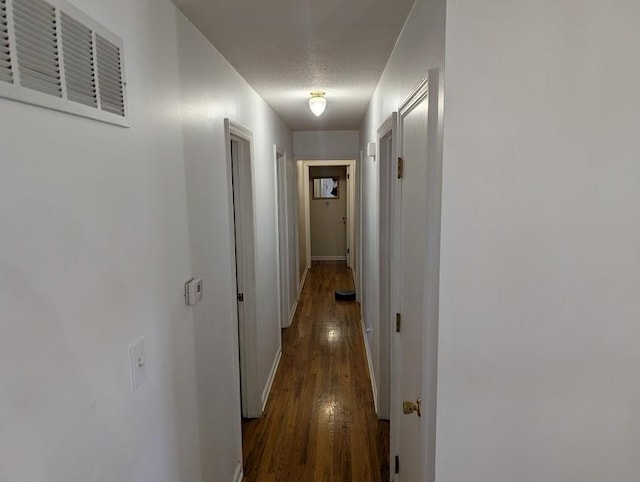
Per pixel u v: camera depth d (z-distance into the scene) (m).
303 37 1.82
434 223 1.25
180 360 1.47
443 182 1.18
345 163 7.43
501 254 1.21
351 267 7.90
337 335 4.44
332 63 2.22
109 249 1.02
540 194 1.18
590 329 1.23
